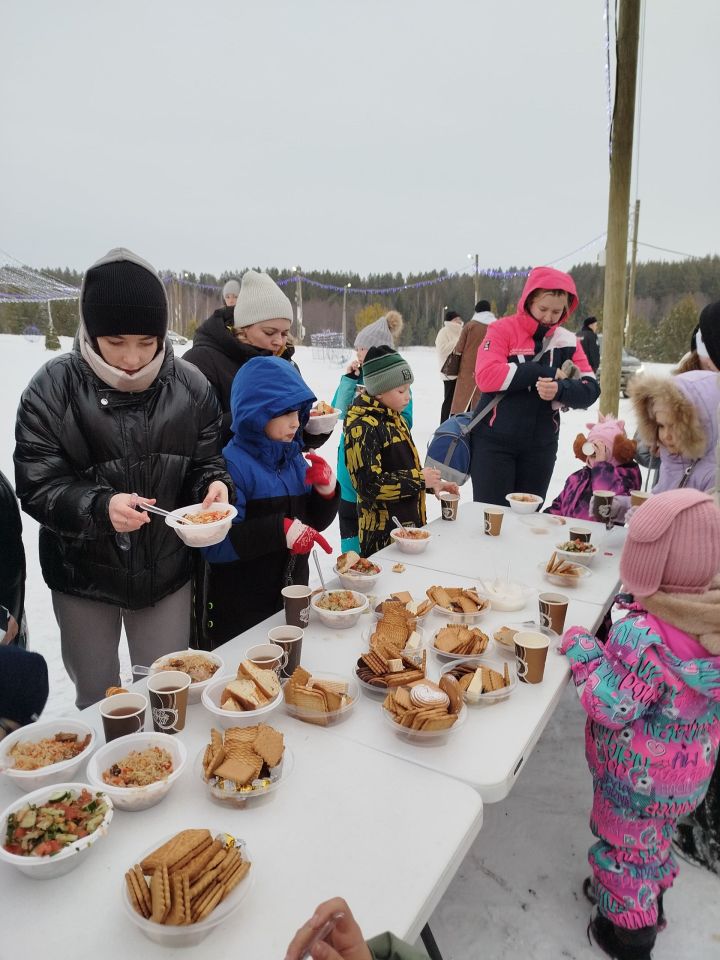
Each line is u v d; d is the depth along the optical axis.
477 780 1.11
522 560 2.31
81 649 1.87
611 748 1.43
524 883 1.79
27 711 1.30
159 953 0.77
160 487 1.80
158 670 1.39
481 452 3.53
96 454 1.71
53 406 1.64
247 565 2.00
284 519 1.88
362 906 0.84
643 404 2.38
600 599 1.96
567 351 3.44
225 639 2.08
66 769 1.06
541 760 2.38
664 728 1.35
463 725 1.24
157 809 1.03
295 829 0.99
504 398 3.37
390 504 2.69
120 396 1.69
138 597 1.81
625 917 1.48
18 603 1.66
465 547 2.46
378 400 2.68
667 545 1.26
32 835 0.89
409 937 0.82
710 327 2.21
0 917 0.82
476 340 5.90
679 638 1.29
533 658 1.43
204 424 1.92
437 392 13.88
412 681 1.36
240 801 1.03
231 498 1.88
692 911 1.71
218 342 2.67
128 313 1.54
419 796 1.07
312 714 1.27
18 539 1.66
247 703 1.23
